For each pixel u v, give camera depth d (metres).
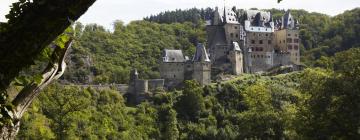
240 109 157.62
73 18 10.23
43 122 70.50
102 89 161.12
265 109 104.62
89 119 99.69
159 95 169.00
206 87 166.88
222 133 139.12
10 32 10.21
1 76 10.55
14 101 11.66
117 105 155.25
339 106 57.81
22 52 10.40
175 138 146.12
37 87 11.82
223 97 164.38
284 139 95.06
